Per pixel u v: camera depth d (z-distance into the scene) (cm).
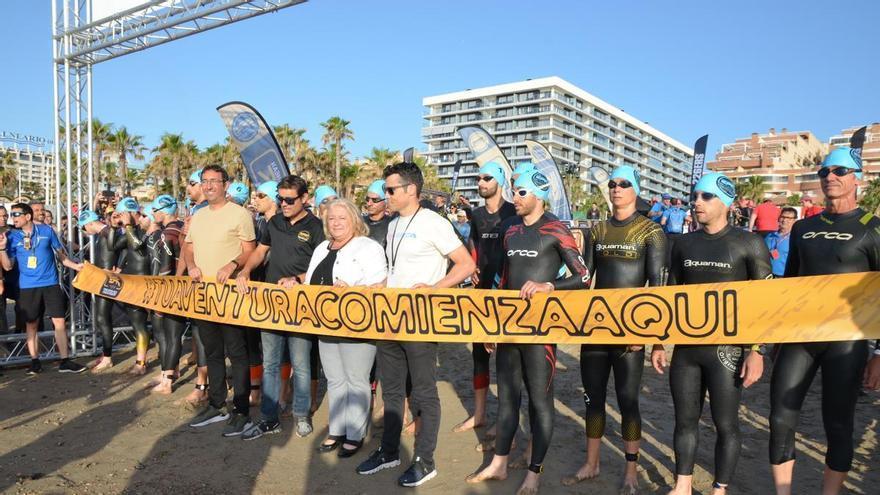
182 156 5178
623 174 373
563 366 718
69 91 733
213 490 365
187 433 465
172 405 537
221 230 469
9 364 659
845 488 377
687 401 336
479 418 494
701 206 332
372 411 523
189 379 629
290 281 436
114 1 728
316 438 462
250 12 730
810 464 415
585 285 359
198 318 482
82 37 744
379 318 397
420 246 390
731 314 321
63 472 386
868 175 10394
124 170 5088
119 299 569
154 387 588
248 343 536
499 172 483
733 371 324
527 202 373
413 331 388
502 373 381
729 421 327
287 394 548
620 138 13050
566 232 369
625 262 373
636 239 369
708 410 547
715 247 334
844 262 322
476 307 375
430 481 386
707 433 483
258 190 563
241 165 5147
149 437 455
